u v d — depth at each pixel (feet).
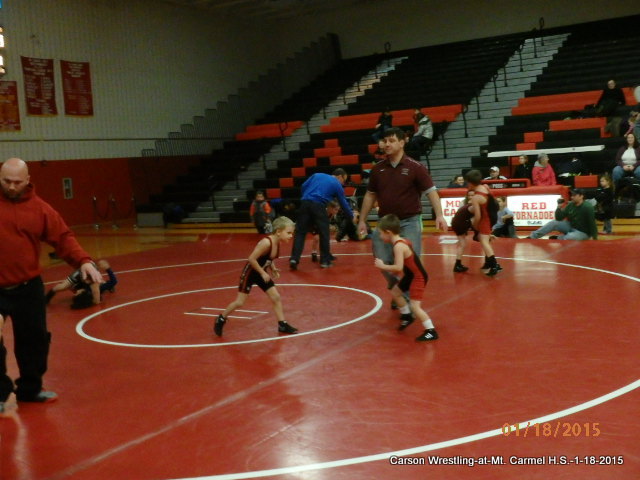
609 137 61.72
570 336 23.35
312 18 103.86
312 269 39.81
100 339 25.98
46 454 15.52
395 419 16.62
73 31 73.31
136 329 27.30
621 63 73.61
